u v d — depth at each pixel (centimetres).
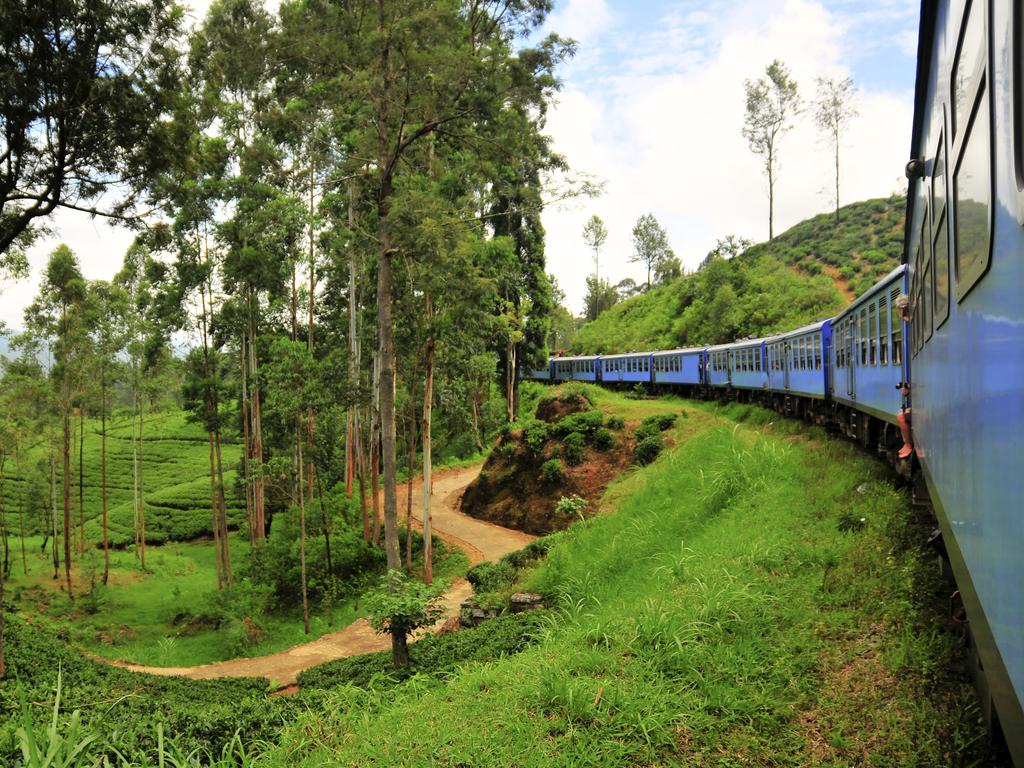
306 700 911
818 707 614
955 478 387
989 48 231
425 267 1691
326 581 2564
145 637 2447
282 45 1477
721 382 3256
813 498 1210
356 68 1519
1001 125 213
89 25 1113
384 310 1614
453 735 614
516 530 2944
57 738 430
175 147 1322
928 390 561
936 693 584
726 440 1822
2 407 3162
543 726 609
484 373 3272
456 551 2752
